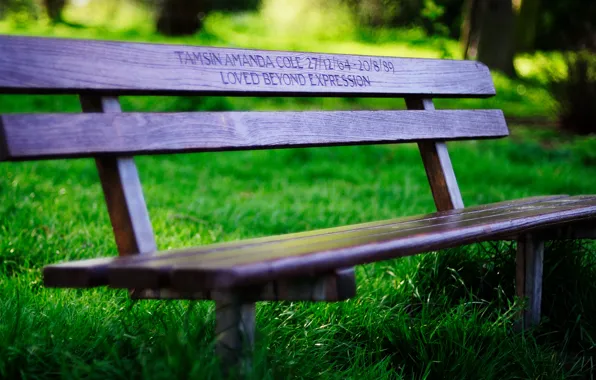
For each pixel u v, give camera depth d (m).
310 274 2.05
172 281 1.80
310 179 8.09
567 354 3.25
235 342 2.08
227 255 1.99
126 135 2.30
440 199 3.72
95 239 4.22
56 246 4.03
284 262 1.86
